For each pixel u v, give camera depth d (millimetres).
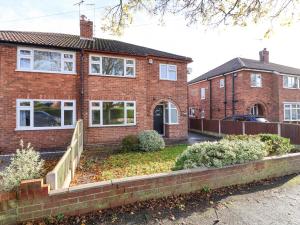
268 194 4805
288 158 6172
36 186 3443
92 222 3570
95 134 12781
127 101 13641
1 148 10789
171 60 15359
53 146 11766
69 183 5789
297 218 3768
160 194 4352
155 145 11445
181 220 3699
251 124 15109
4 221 3305
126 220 3656
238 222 3641
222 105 23016
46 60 11836
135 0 5602
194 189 4695
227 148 5348
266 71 21219
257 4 5473
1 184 3508
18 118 11125
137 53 13875
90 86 12727
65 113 12180
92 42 14555
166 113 15930
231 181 5164
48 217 3494
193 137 17344
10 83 11008
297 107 22922
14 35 12320
